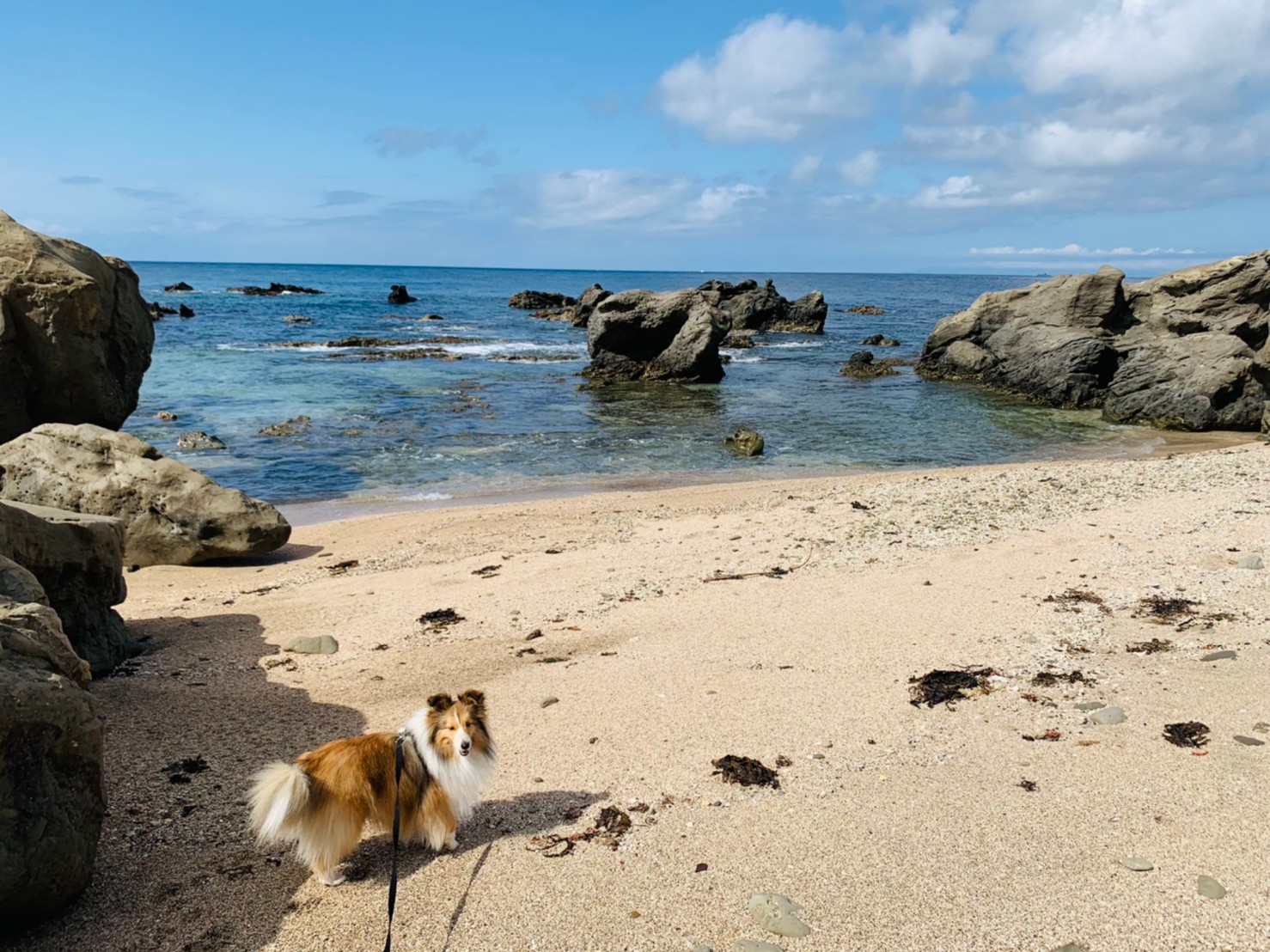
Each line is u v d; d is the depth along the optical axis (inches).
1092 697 155.1
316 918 102.7
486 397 729.6
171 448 506.6
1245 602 193.8
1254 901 100.1
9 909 95.6
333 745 109.9
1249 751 131.6
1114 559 233.6
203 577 275.1
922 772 132.2
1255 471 348.8
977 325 902.4
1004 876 106.8
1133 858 108.8
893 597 215.3
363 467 479.2
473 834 119.4
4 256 351.3
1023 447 567.2
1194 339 665.0
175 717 158.1
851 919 100.7
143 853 114.5
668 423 641.0
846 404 740.7
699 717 153.9
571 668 179.3
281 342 1085.1
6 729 93.7
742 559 263.1
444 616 218.5
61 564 175.3
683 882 108.1
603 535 312.3
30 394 361.1
